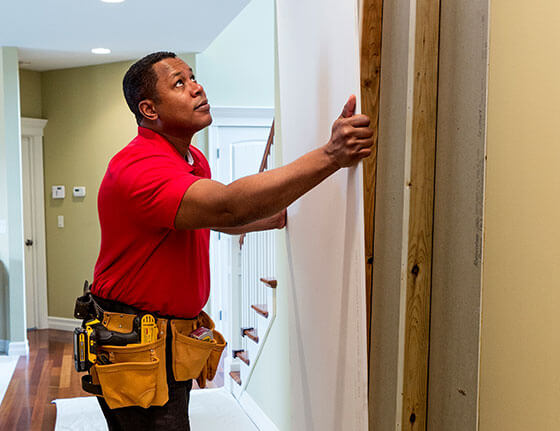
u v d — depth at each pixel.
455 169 1.23
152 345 1.68
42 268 6.62
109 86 6.21
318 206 1.65
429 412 1.36
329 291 1.57
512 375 1.14
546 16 1.05
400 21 1.34
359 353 1.36
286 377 2.95
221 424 3.47
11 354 5.37
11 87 5.38
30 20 4.57
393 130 1.38
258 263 3.60
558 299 1.03
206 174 1.99
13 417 3.74
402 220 1.33
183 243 1.73
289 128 1.89
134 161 1.59
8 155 5.37
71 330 6.48
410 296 1.33
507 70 1.15
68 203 6.49
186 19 4.59
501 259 1.17
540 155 1.06
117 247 1.69
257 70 6.02
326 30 1.49
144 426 1.74
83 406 3.88
